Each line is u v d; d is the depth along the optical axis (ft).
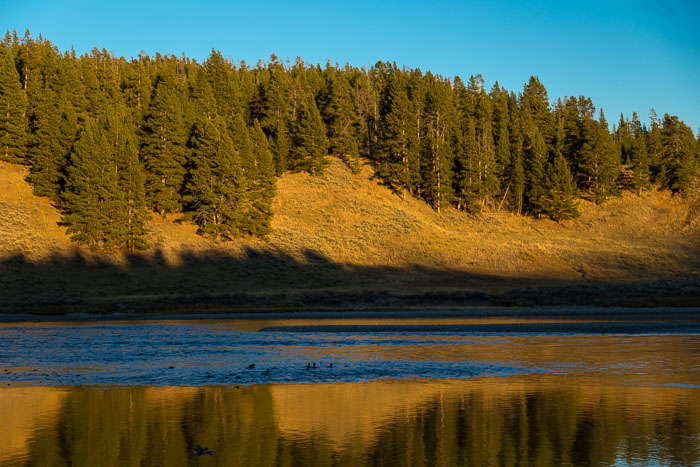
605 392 49.19
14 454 32.86
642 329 107.45
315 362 69.77
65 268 206.08
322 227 278.05
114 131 237.04
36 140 262.47
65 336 103.24
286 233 264.31
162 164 256.52
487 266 243.19
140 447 34.30
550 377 57.11
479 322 128.98
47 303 179.11
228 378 58.80
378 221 286.87
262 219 257.14
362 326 118.62
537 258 252.21
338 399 47.80
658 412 41.70
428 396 48.57
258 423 39.88
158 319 147.33
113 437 36.55
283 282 222.48
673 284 214.69
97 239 221.66
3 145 265.95
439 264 244.83
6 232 213.87
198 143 255.29
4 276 192.13
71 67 296.92
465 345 86.33
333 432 37.32
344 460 31.30
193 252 234.79
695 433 36.06
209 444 34.86
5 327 124.36
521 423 38.93
